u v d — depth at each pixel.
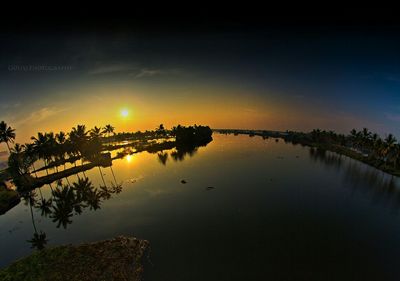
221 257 51.66
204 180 108.31
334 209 77.81
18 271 46.25
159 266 48.75
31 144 118.00
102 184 108.06
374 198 88.12
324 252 53.88
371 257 52.25
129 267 46.97
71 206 84.62
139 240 56.94
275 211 75.69
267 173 118.81
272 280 44.50
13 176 114.06
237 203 82.19
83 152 139.00
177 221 69.31
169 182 106.62
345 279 45.16
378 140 141.25
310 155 166.75
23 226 73.56
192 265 48.91
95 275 44.09
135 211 77.38
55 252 51.78
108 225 68.56
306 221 69.12
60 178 123.25
